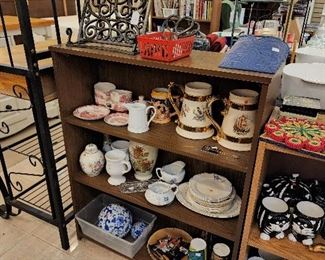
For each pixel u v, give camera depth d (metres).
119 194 1.34
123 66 1.38
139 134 1.18
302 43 1.49
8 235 1.59
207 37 1.40
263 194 1.13
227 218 1.20
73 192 1.46
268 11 1.65
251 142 1.01
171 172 1.36
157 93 1.25
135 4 1.09
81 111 1.32
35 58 1.10
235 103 1.03
